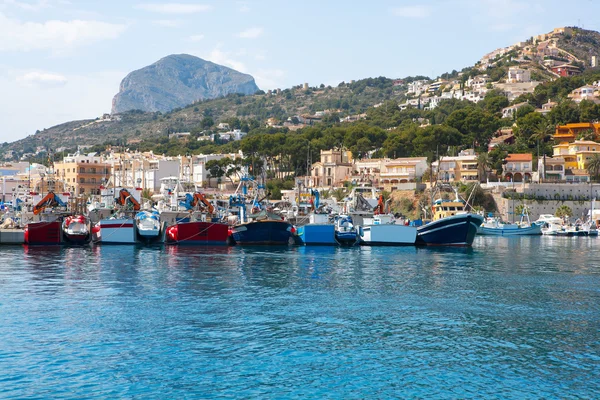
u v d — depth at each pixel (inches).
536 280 2743.6
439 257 3686.0
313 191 5108.3
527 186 7834.6
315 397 1314.0
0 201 6397.6
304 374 1437.0
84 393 1321.4
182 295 2278.5
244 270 2955.2
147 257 3489.2
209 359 1530.5
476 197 7652.6
